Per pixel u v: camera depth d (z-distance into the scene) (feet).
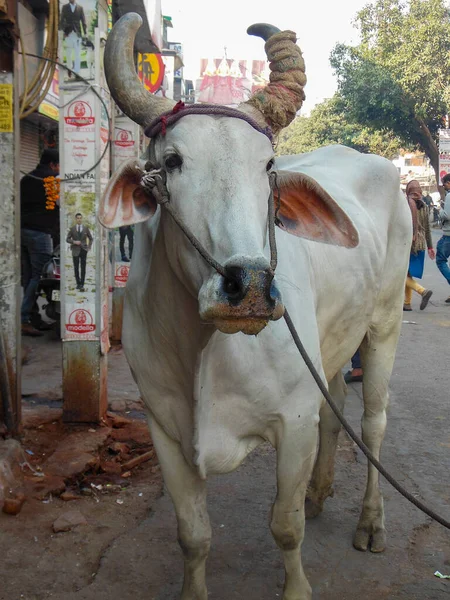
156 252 8.03
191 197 6.84
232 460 8.87
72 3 14.67
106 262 15.67
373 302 11.60
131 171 7.45
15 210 13.84
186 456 8.66
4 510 11.97
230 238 6.45
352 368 21.48
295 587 9.28
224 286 6.32
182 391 8.38
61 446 14.33
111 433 15.35
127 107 7.88
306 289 9.33
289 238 9.51
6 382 14.05
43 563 10.69
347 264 10.77
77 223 15.02
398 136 107.76
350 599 10.04
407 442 16.10
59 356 22.30
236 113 7.14
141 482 13.48
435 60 94.48
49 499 12.57
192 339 7.77
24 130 39.06
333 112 115.24
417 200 32.37
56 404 17.12
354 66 100.53
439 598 10.09
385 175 12.35
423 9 94.58
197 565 9.22
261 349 8.36
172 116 7.22
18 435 14.35
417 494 13.41
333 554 11.22
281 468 8.89
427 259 58.75
